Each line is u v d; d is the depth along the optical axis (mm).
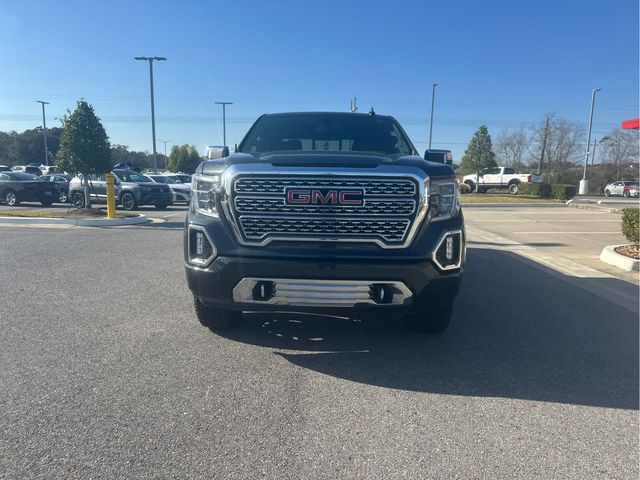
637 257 8109
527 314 5387
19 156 85438
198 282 3801
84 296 5773
